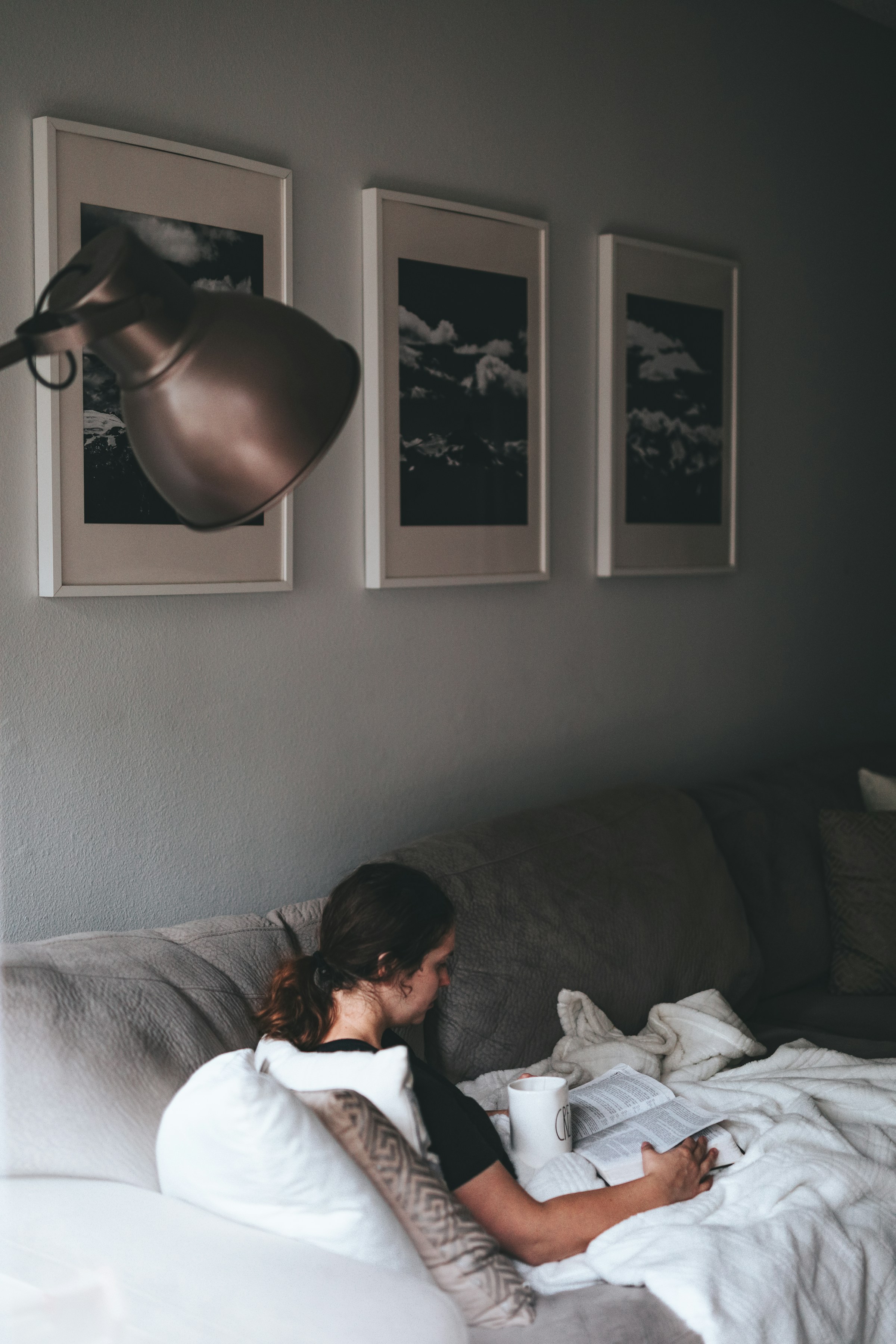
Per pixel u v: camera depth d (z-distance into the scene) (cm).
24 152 163
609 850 219
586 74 253
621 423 263
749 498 307
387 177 214
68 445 167
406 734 223
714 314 287
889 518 360
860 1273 144
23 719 167
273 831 200
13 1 161
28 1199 120
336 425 90
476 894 192
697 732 296
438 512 224
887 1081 192
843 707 346
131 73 175
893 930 249
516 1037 186
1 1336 112
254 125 192
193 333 86
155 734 182
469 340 228
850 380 340
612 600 269
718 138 288
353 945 140
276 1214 117
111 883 178
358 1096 123
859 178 337
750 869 252
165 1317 109
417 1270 121
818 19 317
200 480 88
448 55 224
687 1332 126
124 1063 132
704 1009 210
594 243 258
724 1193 152
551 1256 138
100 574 172
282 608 200
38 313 88
